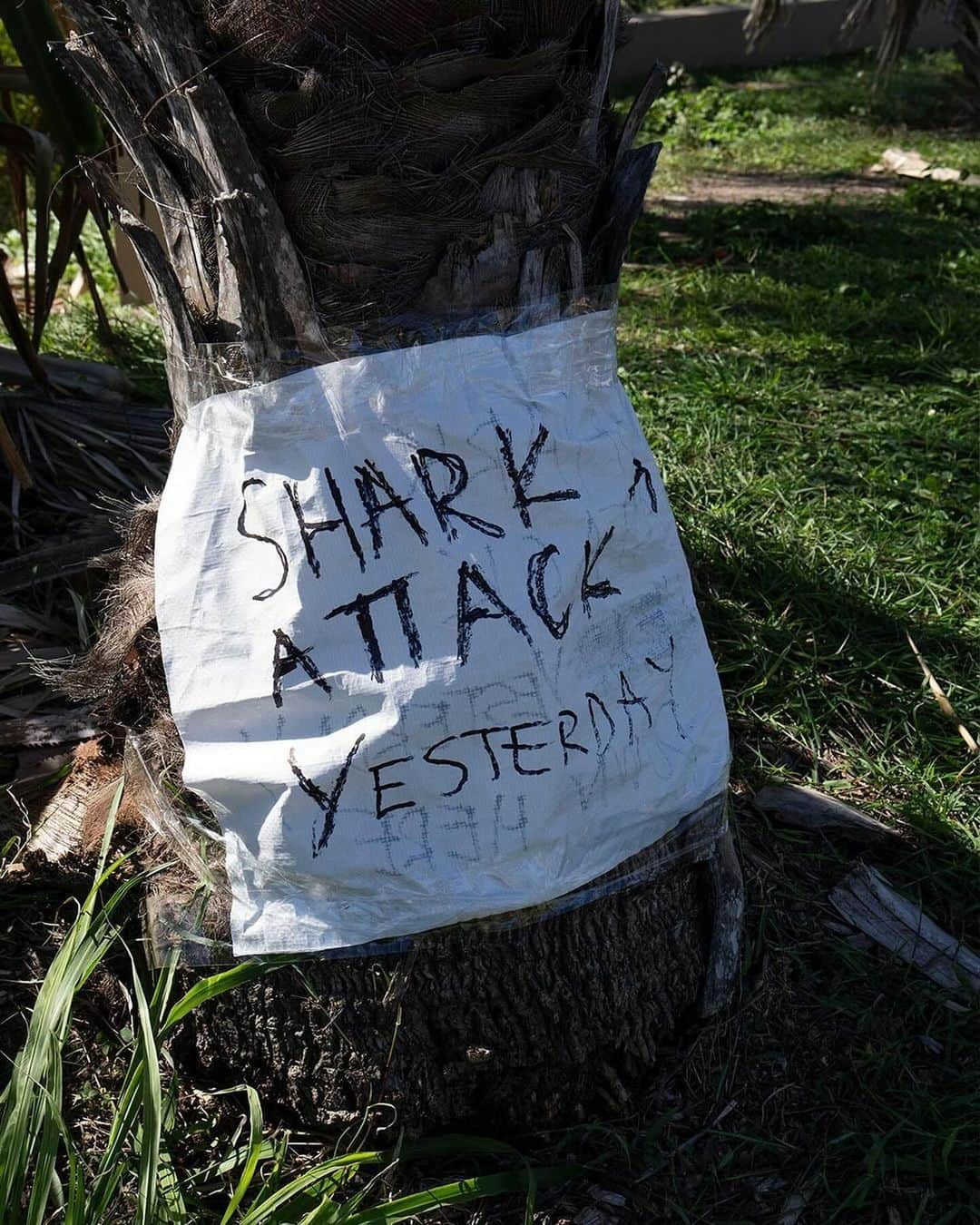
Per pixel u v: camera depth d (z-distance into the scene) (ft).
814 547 11.78
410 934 5.93
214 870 6.25
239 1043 6.54
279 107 5.03
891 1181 6.50
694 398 15.33
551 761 5.91
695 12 57.41
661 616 6.55
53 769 8.21
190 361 5.70
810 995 7.51
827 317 18.98
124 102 5.43
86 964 5.82
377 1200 6.36
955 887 8.45
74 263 21.68
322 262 5.44
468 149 5.39
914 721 9.75
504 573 5.80
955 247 25.00
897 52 35.60
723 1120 6.86
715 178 35.53
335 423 5.59
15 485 10.66
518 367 5.80
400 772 5.74
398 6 5.01
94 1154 6.40
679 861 6.85
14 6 10.16
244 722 5.77
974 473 13.84
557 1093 6.61
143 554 7.06
